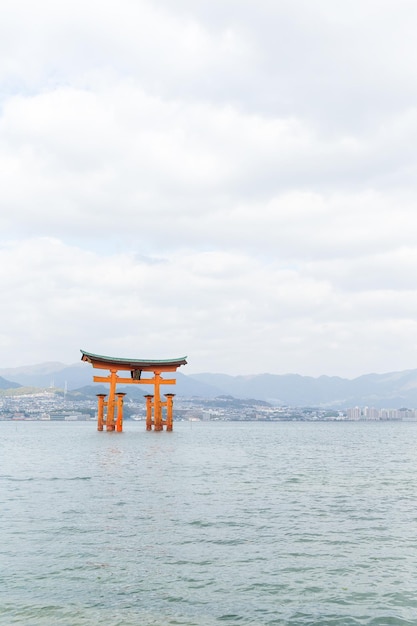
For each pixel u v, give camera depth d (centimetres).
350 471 4334
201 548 1758
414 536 1958
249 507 2520
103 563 1582
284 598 1324
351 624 1173
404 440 11088
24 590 1357
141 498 2752
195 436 11231
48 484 3303
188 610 1242
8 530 1983
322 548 1777
